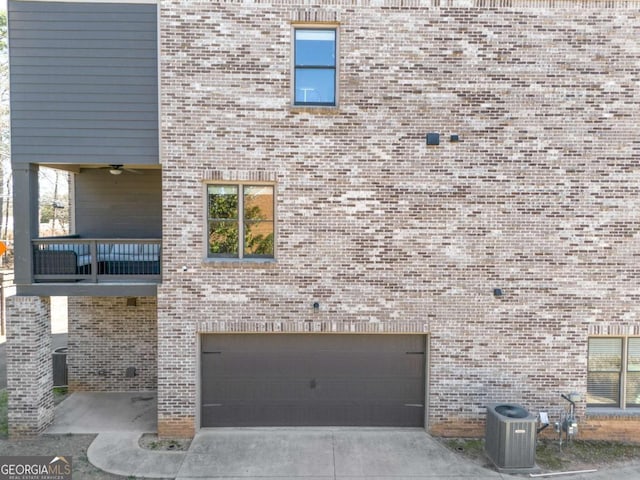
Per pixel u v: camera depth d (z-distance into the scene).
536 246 9.55
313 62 9.48
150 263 10.99
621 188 9.49
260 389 9.88
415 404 9.95
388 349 9.86
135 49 9.30
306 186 9.45
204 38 9.22
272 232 9.68
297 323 9.58
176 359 9.55
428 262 9.56
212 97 9.29
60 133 9.31
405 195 9.50
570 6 9.30
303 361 9.87
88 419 10.34
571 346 9.64
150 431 9.77
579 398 9.62
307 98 9.54
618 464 8.71
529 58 9.37
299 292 9.55
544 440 9.61
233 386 9.86
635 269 9.55
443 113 9.42
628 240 9.53
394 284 9.58
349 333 9.67
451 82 9.39
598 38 9.34
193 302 9.51
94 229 11.89
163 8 9.14
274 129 9.37
